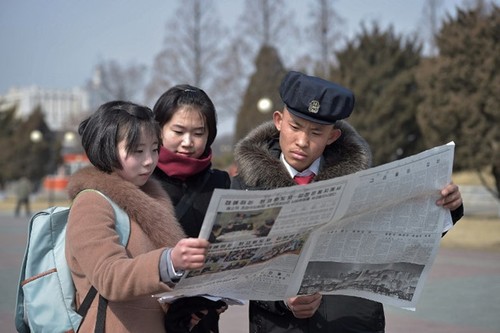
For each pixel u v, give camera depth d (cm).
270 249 243
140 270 227
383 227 263
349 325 289
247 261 242
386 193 250
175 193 332
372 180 242
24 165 4581
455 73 1561
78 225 242
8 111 4966
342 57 2608
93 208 245
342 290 273
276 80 3834
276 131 307
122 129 255
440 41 1636
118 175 260
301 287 264
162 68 4072
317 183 229
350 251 262
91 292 248
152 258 227
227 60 4066
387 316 741
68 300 255
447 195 268
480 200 3084
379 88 2458
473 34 1517
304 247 254
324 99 277
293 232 242
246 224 226
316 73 3008
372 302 294
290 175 296
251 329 301
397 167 246
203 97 336
